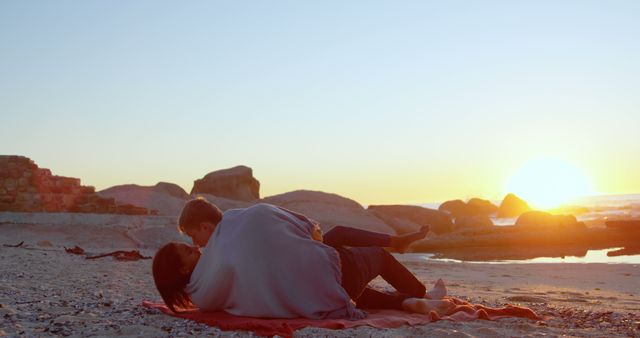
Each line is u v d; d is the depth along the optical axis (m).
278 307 4.65
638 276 13.48
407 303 5.14
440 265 17.03
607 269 15.58
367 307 5.28
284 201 39.56
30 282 7.36
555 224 39.75
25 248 13.95
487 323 4.76
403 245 5.23
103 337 4.16
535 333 4.42
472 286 10.30
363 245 5.21
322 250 4.81
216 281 4.76
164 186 35.88
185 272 5.03
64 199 22.31
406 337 4.14
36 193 21.45
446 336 4.14
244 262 4.70
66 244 17.70
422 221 46.44
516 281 11.98
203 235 5.06
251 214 4.86
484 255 26.33
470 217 46.91
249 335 4.21
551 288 10.26
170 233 20.67
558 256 24.25
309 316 4.63
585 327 4.80
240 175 47.00
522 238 31.88
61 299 5.96
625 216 60.38
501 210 97.38
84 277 8.30
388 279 5.34
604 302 7.71
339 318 4.68
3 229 19.36
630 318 5.27
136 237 20.05
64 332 4.30
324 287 4.72
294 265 4.72
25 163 21.50
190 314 4.89
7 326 4.46
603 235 32.31
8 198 21.27
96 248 17.56
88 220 21.44
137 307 5.47
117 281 7.95
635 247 27.80
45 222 20.80
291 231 4.84
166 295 4.99
